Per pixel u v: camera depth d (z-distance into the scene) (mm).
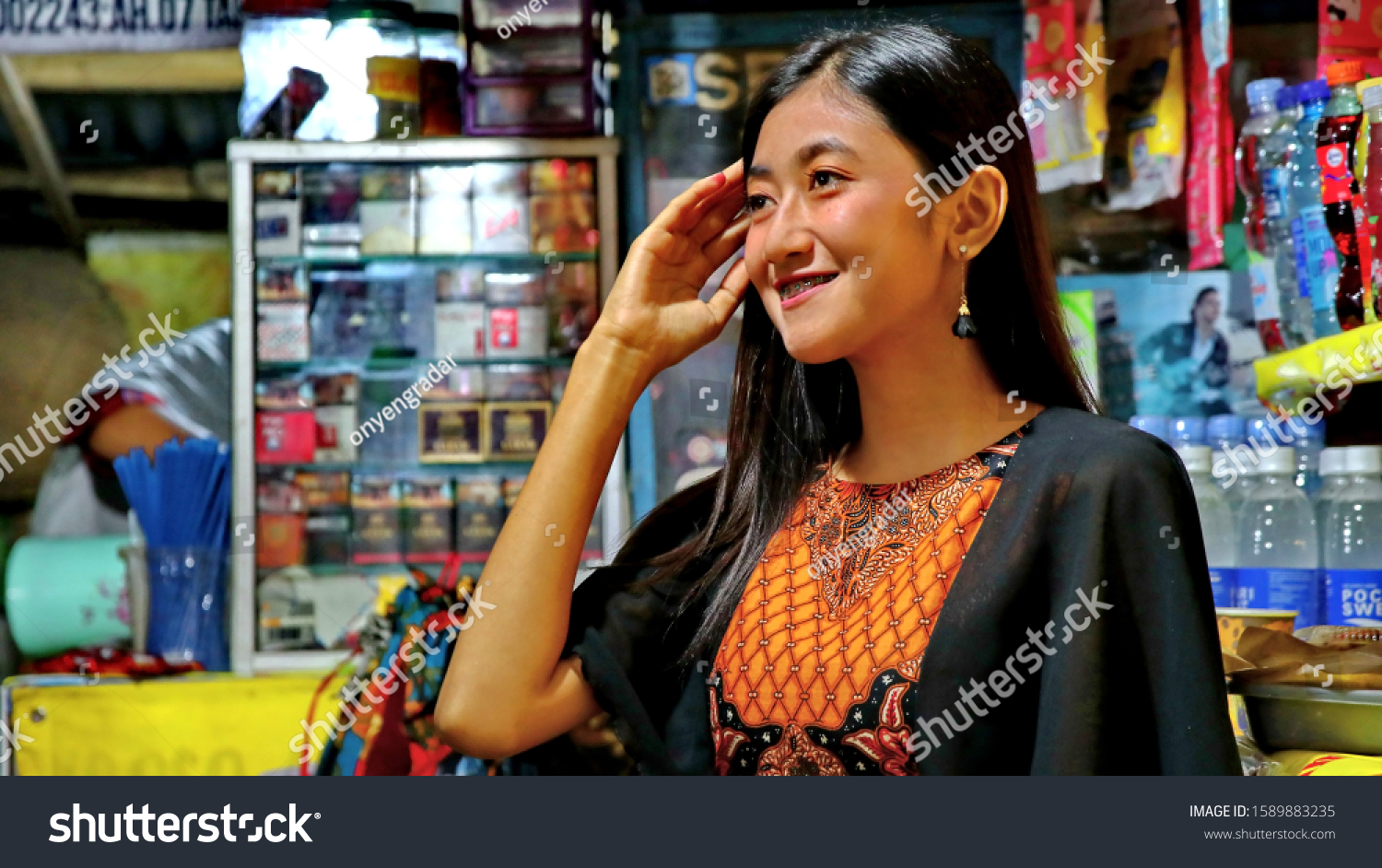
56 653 2855
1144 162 2482
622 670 1150
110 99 3244
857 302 1027
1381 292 1581
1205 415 2654
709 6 3074
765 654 1081
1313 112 1753
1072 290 2666
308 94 3031
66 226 3338
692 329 1214
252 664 2881
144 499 2900
